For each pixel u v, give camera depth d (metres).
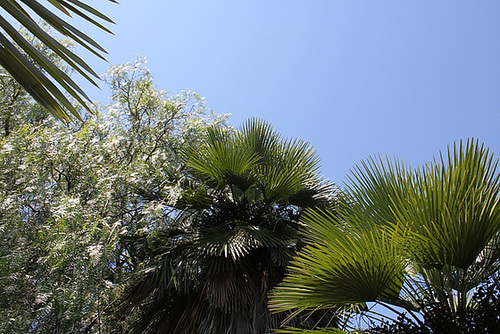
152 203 6.16
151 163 6.82
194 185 7.15
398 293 3.40
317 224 3.83
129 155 7.22
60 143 6.04
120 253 6.93
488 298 3.24
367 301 3.37
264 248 6.50
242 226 6.38
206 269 6.28
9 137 5.73
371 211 3.86
